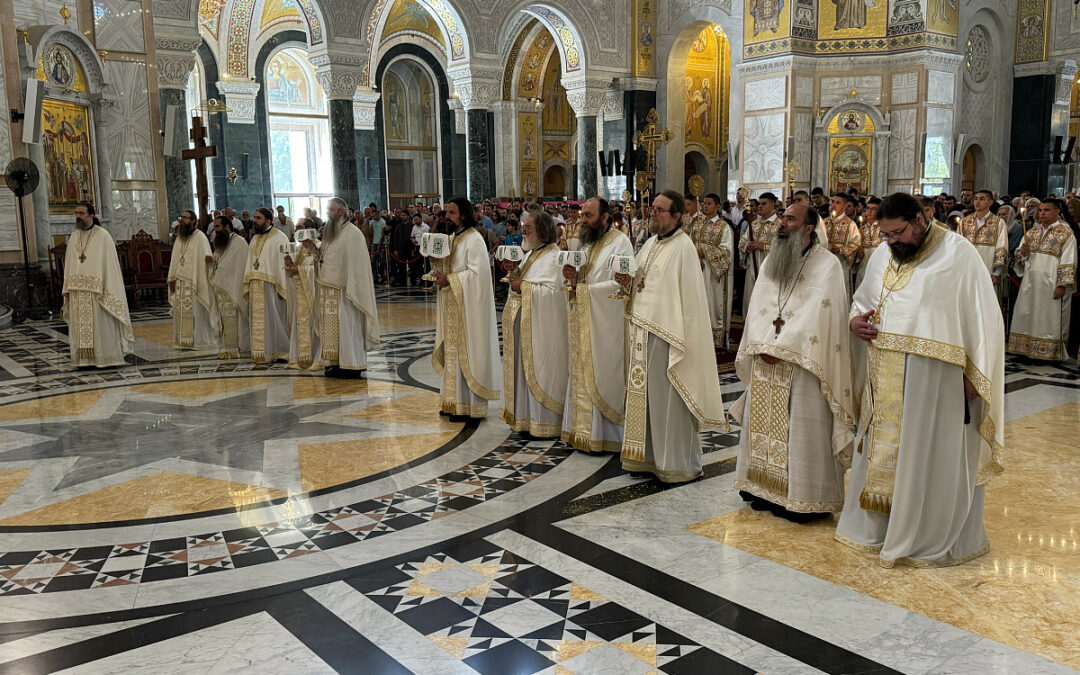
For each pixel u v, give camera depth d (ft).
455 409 21.65
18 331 38.75
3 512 15.69
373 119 100.07
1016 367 27.76
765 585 12.09
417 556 13.42
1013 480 16.48
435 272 21.63
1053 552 13.10
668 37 80.18
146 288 50.44
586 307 18.07
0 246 43.11
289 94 104.37
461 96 72.08
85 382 27.50
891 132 68.74
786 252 13.93
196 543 14.11
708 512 15.10
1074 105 97.45
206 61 88.43
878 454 12.64
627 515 15.03
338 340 27.12
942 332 11.82
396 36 102.78
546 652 10.39
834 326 13.53
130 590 12.34
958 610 11.23
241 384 26.84
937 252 12.03
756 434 14.73
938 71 67.72
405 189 110.63
